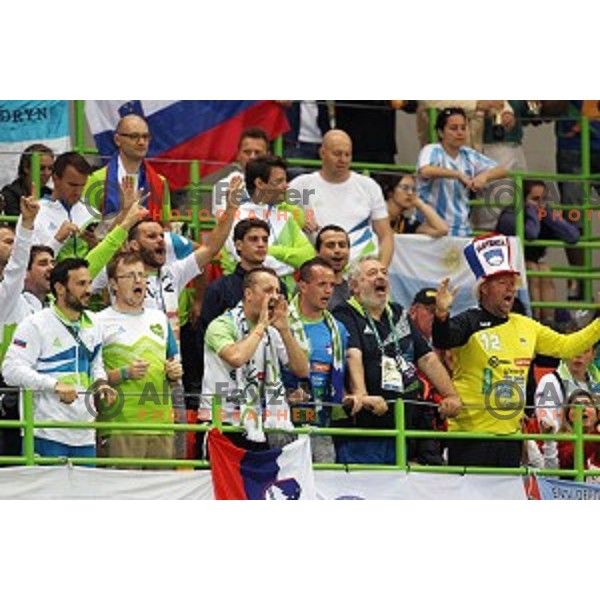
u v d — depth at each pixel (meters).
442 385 33.66
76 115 39.53
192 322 36.34
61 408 31.92
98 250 33.84
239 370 32.53
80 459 31.81
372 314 33.56
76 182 35.56
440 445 34.50
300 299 33.28
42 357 31.97
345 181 37.94
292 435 32.75
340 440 33.31
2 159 38.66
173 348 32.69
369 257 34.50
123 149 36.50
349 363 33.25
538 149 42.41
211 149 39.56
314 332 33.16
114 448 32.16
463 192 39.72
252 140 37.88
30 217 32.88
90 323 32.22
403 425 33.25
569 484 34.16
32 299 33.59
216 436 32.22
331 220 37.78
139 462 31.92
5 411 32.62
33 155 36.66
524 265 39.72
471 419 33.94
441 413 33.53
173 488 32.03
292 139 40.16
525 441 35.03
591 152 42.09
